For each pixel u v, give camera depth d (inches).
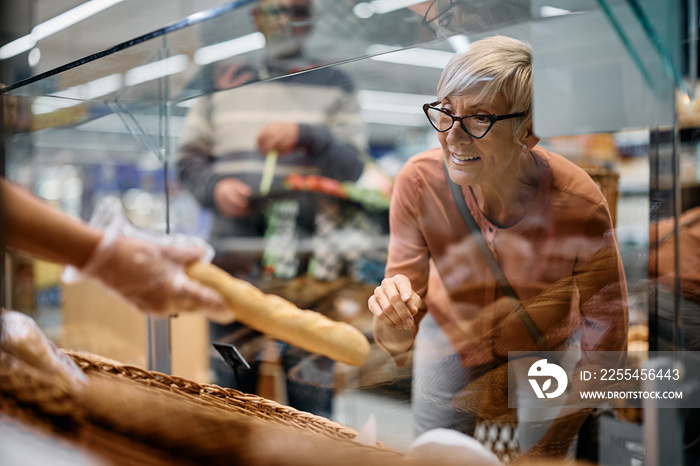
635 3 25.8
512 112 36.1
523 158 36.5
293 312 34.6
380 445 32.6
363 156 43.7
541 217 36.4
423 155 42.4
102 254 30.1
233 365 42.1
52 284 41.3
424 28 36.7
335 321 37.5
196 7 40.9
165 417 29.9
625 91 28.3
